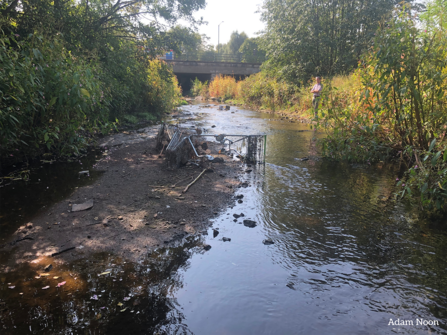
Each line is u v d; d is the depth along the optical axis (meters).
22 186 5.04
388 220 4.09
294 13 17.88
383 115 6.37
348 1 17.12
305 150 8.04
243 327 2.33
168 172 5.91
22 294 2.61
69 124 6.48
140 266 3.03
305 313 2.48
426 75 4.97
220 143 8.69
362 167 6.48
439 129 5.24
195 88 37.94
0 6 7.14
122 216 4.02
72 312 2.42
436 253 3.32
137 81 12.61
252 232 3.75
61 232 3.60
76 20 9.41
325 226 3.92
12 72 4.84
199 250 3.34
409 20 5.14
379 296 2.67
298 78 18.69
